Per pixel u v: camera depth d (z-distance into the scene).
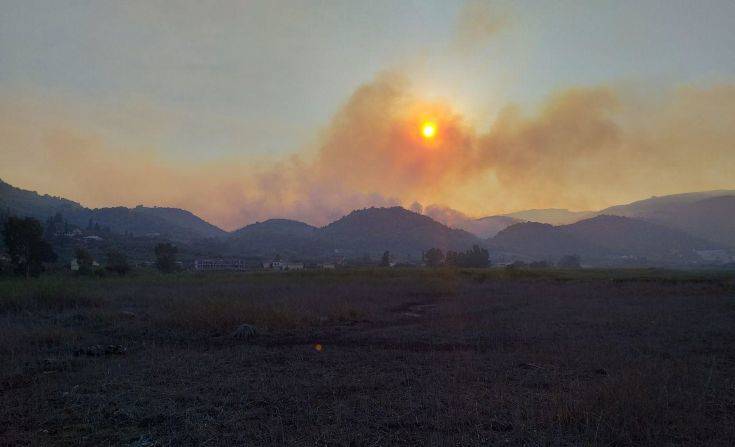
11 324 18.09
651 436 7.34
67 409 8.68
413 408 8.59
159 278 48.84
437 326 19.17
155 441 7.16
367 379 10.66
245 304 22.06
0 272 47.53
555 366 11.93
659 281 46.47
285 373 11.35
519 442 7.08
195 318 18.89
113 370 11.54
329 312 22.41
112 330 17.95
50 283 27.89
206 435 7.30
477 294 34.91
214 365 12.14
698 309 24.44
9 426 7.88
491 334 17.00
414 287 40.41
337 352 13.80
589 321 20.08
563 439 7.14
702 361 12.66
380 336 16.70
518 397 9.30
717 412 8.66
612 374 10.94
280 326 18.75
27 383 10.55
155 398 9.30
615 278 50.06
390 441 7.13
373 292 35.03
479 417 8.14
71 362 12.57
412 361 12.60
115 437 7.39
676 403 8.77
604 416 7.93
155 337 16.64
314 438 7.16
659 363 12.07
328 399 9.24
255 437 7.28
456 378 10.74
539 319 20.88
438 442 6.95
